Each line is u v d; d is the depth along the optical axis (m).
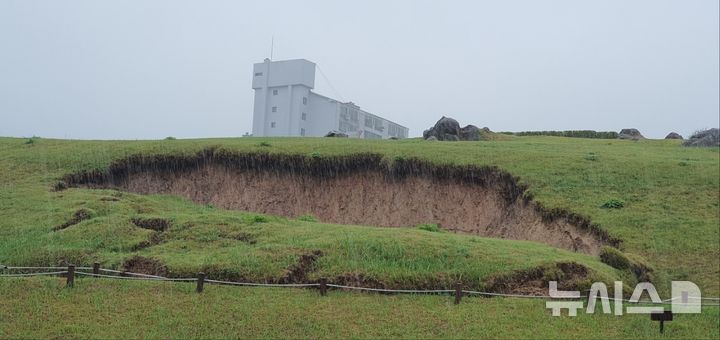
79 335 15.72
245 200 35.91
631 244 24.80
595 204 28.55
